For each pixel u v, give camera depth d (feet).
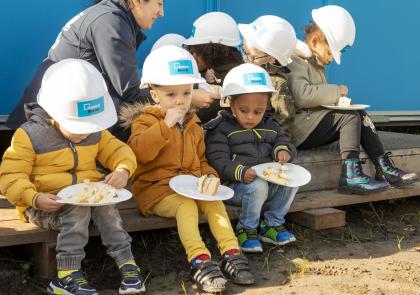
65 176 11.41
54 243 11.50
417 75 23.72
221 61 16.10
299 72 15.87
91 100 11.07
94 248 12.91
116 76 13.55
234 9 19.36
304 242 14.29
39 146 11.18
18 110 13.96
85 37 13.73
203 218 13.10
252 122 13.69
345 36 15.80
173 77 12.47
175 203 12.18
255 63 15.19
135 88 13.78
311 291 11.64
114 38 13.52
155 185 12.57
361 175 15.35
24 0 16.38
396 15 22.84
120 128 13.94
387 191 16.07
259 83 13.52
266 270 12.64
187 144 13.02
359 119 15.64
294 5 20.44
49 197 10.64
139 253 13.02
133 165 11.84
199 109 15.24
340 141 15.64
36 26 16.63
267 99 13.78
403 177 15.79
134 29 14.16
